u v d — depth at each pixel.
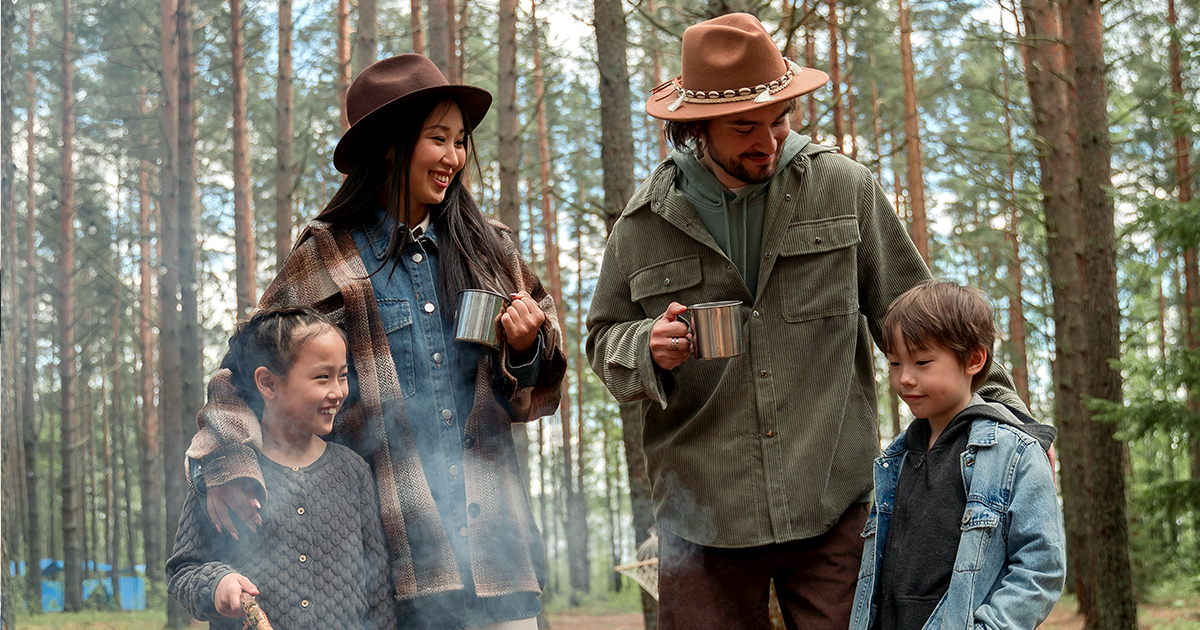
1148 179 13.66
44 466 24.30
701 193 2.21
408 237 1.93
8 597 6.19
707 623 2.19
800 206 2.17
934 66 15.58
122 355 19.58
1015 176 15.40
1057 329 11.69
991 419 1.80
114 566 16.78
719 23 2.07
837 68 13.20
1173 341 17.28
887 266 2.24
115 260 14.46
